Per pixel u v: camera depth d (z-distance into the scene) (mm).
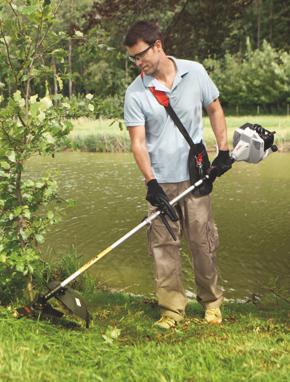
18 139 4207
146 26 4191
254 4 11742
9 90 4527
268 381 3150
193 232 4480
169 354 3588
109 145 23734
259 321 4465
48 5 4223
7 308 4289
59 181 15094
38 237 4438
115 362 3480
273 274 6957
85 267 4254
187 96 4316
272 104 48875
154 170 4445
